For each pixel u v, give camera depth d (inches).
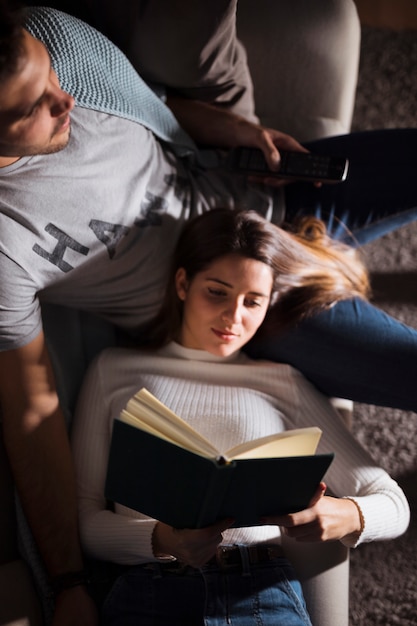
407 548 67.6
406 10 93.5
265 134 61.5
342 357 58.1
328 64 70.1
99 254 53.9
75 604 51.2
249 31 69.3
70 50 53.9
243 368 57.6
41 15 54.0
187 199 59.3
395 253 81.4
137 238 55.5
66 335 59.2
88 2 59.2
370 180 60.9
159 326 58.6
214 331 55.3
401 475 70.9
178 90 64.4
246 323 55.3
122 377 56.7
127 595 51.4
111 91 55.1
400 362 57.5
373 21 93.0
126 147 55.0
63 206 51.6
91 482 54.7
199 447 42.8
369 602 65.4
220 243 54.7
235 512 45.0
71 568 52.3
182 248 56.6
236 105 65.6
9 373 51.9
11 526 53.5
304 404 57.1
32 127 44.8
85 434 55.6
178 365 57.4
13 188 50.1
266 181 62.0
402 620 64.7
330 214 61.4
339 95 70.7
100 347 61.3
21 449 52.6
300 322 58.1
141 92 58.2
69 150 51.9
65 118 46.3
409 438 72.8
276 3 69.5
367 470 54.6
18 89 42.6
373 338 57.8
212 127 63.4
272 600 50.7
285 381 57.6
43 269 51.6
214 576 51.2
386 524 52.8
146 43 59.5
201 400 55.6
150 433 40.8
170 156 59.6
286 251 56.7
